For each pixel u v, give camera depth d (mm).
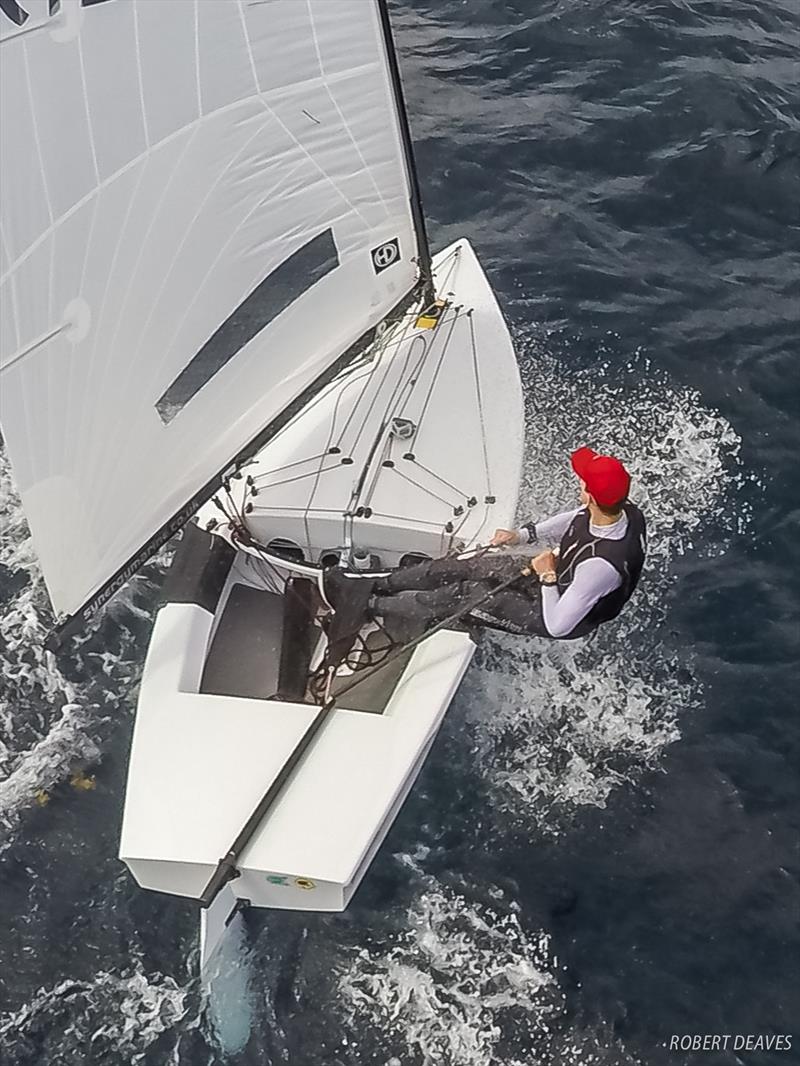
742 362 8344
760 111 9938
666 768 6430
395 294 6316
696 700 6699
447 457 6445
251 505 6238
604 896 5977
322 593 6164
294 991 5570
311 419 6566
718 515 7516
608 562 5453
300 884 5199
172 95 4617
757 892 6023
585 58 10344
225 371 5523
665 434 7914
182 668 5766
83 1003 5520
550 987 5656
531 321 8562
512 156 9594
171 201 4832
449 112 9898
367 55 5309
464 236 9086
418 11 10773
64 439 4734
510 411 6668
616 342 8453
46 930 5742
